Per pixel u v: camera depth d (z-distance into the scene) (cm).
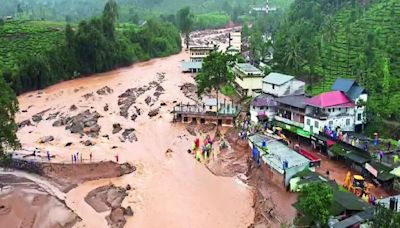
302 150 8444
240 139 9438
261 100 10081
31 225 6531
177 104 12338
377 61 11244
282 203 6819
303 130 9069
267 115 9925
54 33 18875
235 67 13550
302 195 5909
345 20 15425
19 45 17162
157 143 9712
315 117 8744
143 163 8675
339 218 5706
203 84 11544
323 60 12900
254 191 7506
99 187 7738
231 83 13675
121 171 8250
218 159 8725
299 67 12531
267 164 7738
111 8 19350
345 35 14050
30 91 14575
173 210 6956
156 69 18362
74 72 16675
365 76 10688
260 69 13712
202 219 6700
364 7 15888
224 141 9544
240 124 10256
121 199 7288
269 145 8331
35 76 14650
